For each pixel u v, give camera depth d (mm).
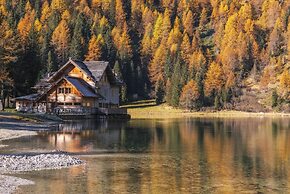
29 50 136500
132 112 196625
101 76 120625
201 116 178625
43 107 111750
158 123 107188
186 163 41125
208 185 31875
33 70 137000
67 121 100625
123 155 45812
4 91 127875
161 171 36781
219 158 44656
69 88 113375
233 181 33344
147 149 51250
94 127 83750
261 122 125750
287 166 40031
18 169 35469
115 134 69375
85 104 114188
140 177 34094
